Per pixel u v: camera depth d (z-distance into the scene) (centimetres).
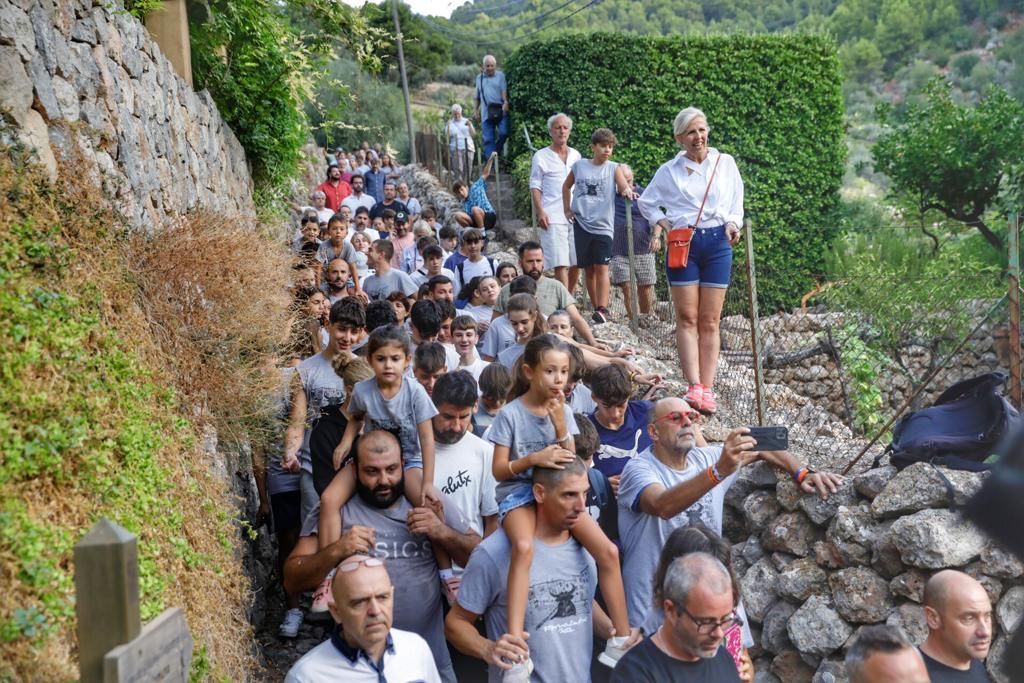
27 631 291
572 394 615
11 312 370
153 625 292
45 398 361
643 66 1645
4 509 317
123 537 277
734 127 1636
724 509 664
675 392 743
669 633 366
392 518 495
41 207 441
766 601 614
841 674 565
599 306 996
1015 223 594
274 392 596
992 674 524
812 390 1062
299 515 634
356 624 370
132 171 610
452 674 501
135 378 456
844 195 2186
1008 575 525
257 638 610
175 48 888
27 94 461
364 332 714
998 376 580
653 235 1018
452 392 514
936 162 1567
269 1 1047
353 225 1508
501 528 440
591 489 501
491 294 820
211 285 563
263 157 1173
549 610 426
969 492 529
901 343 925
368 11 1133
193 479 477
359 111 3294
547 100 1678
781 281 1599
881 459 641
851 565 572
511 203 1766
